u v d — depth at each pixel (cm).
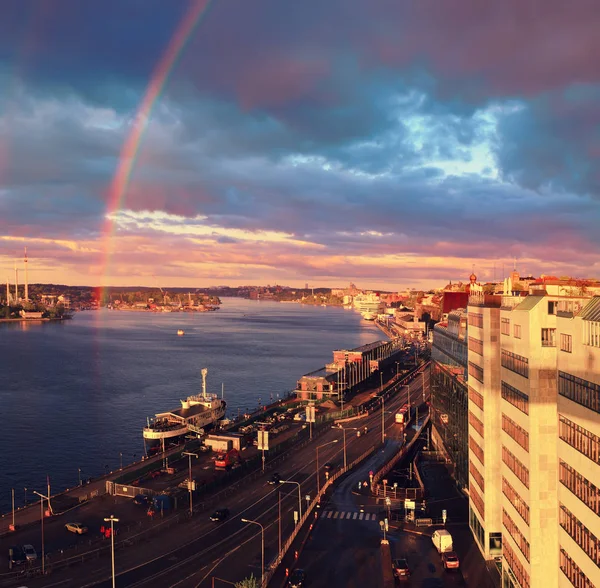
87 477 16888
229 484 13325
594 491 5694
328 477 13450
